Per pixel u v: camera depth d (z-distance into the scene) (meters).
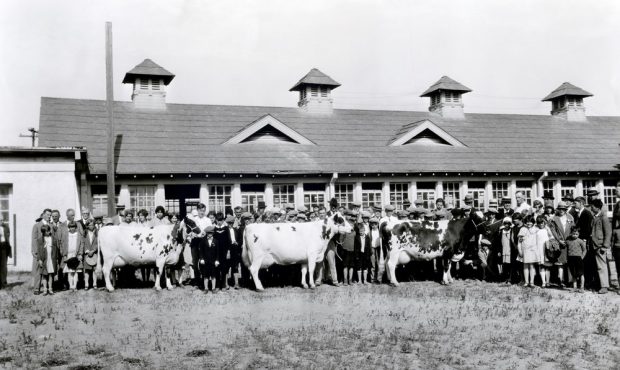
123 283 15.17
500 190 26.78
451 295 12.91
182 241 14.24
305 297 12.83
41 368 7.77
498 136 29.50
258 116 27.38
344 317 10.71
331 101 29.19
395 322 10.29
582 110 33.41
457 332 9.53
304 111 28.86
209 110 27.00
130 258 13.86
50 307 11.80
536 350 8.48
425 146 27.30
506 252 14.52
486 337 9.20
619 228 12.98
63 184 18.27
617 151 29.69
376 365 7.72
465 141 28.38
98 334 9.55
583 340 9.03
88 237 14.06
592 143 30.28
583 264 13.81
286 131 25.25
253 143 24.98
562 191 27.83
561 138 30.39
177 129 24.84
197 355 8.24
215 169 22.38
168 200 24.42
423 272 16.16
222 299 12.62
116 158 21.84
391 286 14.36
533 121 32.31
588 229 13.55
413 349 8.51
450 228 14.71
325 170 23.70
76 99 25.27
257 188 23.36
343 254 14.70
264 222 15.38
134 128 24.23
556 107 34.06
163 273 15.38
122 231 13.87
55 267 13.55
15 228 17.86
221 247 13.80
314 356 8.12
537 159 27.62
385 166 24.77
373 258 15.51
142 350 8.54
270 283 15.18
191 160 22.72
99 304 12.12
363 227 14.79
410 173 24.66
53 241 13.53
